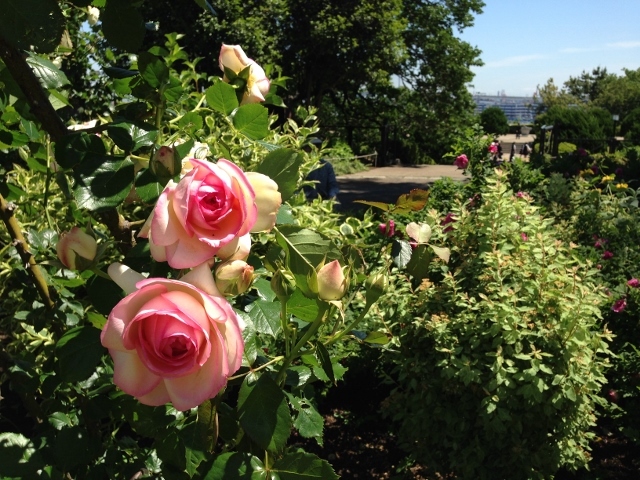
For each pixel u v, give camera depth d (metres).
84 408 1.27
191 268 0.79
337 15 16.64
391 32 17.88
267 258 1.00
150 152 0.98
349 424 4.52
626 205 6.85
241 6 15.12
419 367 3.47
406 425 3.72
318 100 19.45
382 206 1.32
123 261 1.12
